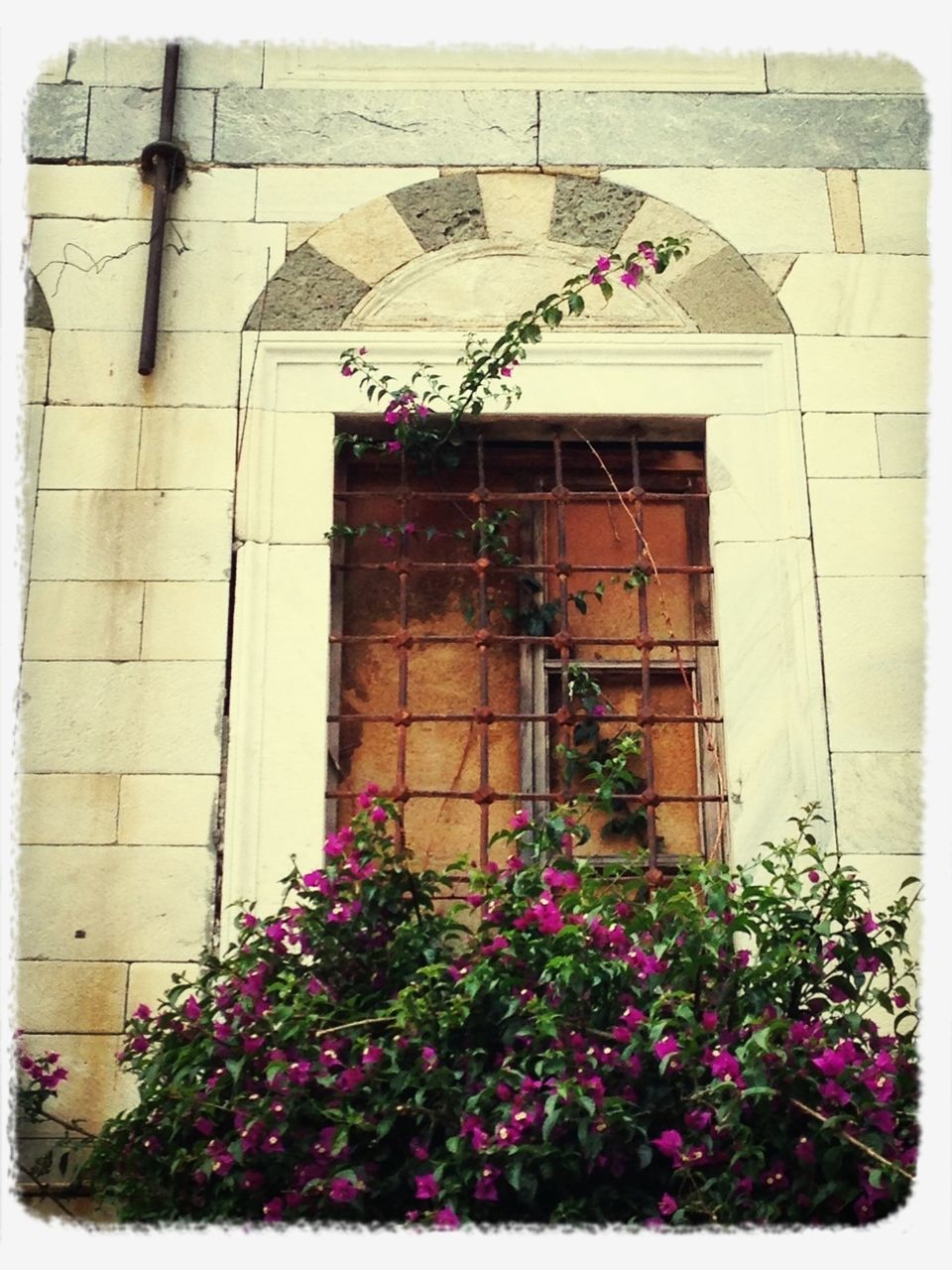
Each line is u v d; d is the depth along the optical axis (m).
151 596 5.45
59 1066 4.93
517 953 4.43
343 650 5.59
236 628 5.42
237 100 6.14
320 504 5.60
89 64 6.17
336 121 6.12
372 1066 4.35
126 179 6.03
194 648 5.39
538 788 5.45
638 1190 4.31
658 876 5.17
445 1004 4.41
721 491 5.67
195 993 4.90
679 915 4.49
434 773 5.47
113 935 5.07
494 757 5.51
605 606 5.69
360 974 4.64
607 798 5.07
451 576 5.68
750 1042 4.21
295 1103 4.37
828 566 5.57
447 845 5.38
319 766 5.28
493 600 5.66
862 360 5.84
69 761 5.25
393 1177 4.36
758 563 5.58
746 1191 4.23
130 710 5.31
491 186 6.05
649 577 5.68
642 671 5.52
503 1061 4.35
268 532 5.55
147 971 5.04
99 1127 4.88
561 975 4.31
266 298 5.87
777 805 5.28
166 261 5.91
